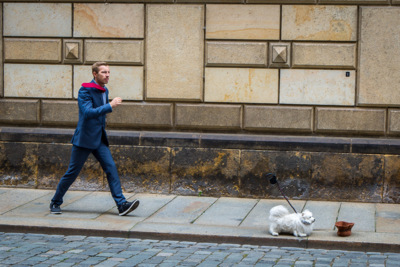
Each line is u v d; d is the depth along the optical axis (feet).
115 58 28.73
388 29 26.99
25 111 29.53
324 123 27.61
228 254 19.35
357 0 27.09
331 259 18.74
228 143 27.94
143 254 19.13
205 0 28.02
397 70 27.07
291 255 19.31
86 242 20.74
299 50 27.53
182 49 28.32
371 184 27.12
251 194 27.89
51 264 17.60
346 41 27.32
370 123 27.35
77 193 28.48
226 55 28.02
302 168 27.48
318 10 27.35
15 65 29.53
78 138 23.58
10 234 21.86
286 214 21.09
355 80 27.43
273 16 27.61
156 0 28.30
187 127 28.63
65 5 28.94
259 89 27.99
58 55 29.12
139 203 25.98
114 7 28.66
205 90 28.35
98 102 23.71
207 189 28.19
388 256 19.24
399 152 26.86
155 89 28.63
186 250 19.83
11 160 29.50
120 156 28.73
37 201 26.63
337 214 24.70
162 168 28.45
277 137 27.89
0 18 29.45
